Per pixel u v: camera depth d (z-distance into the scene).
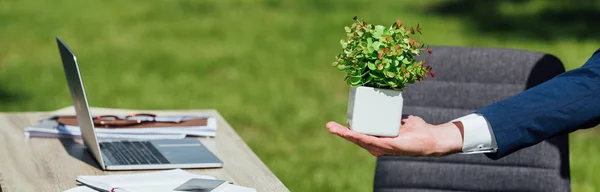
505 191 2.90
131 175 2.30
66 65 2.54
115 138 2.75
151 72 8.45
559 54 9.41
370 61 1.97
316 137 6.27
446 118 2.92
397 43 1.99
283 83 7.97
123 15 11.51
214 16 11.55
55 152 2.65
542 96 1.98
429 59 2.94
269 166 5.58
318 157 5.78
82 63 8.78
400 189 2.92
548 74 2.89
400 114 1.97
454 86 2.93
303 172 5.47
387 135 1.97
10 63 8.77
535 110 1.96
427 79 2.94
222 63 8.84
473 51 2.95
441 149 1.99
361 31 2.00
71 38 10.02
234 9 12.10
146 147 2.65
